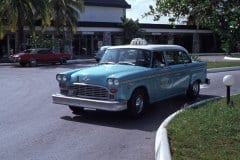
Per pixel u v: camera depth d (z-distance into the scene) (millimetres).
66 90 10984
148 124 10242
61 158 7383
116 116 11227
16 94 16125
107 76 10328
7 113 11719
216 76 21953
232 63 30016
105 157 7434
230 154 6789
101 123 10344
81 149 7965
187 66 13180
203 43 65438
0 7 37750
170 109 12320
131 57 11609
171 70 12188
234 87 17156
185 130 8391
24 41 45125
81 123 10336
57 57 38938
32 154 7637
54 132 9359
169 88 12203
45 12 39594
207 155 6730
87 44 53656
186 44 64125
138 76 10672
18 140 8648
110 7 59250
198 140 7641
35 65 36844
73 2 46188
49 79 22766
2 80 22484
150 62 11445
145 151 7816
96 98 10453
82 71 10992
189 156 6719
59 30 46562
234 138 7715
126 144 8336
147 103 11242
